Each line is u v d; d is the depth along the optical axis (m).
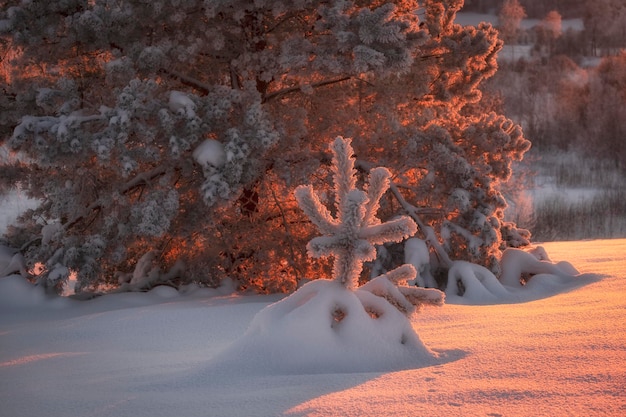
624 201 25.97
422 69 11.13
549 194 29.81
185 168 9.90
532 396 3.62
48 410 3.97
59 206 9.96
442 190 10.43
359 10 10.12
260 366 4.75
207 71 10.92
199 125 9.42
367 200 4.98
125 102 8.93
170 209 9.46
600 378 3.86
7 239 11.07
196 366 4.94
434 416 3.40
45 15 9.80
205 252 10.84
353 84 11.02
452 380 4.08
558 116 44.91
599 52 78.38
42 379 4.86
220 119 9.68
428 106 11.95
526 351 4.70
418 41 9.55
